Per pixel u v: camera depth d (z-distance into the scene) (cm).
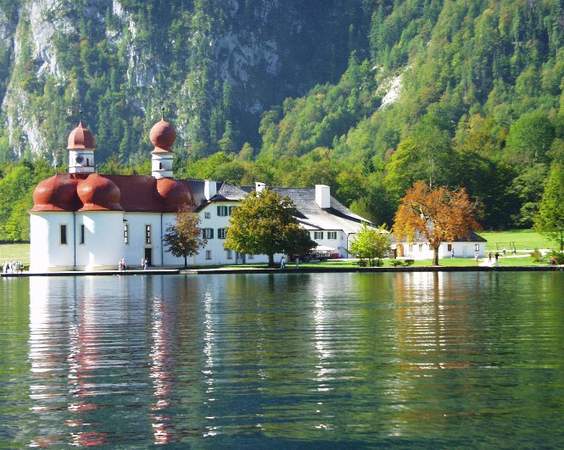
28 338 7519
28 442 4581
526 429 4653
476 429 4662
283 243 18012
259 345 6969
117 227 19675
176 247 19875
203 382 5634
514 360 6234
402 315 8919
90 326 8288
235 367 6075
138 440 4588
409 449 4422
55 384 5631
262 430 4694
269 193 18300
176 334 7644
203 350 6762
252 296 11369
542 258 19238
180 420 4862
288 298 11012
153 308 9900
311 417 4875
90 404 5169
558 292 11675
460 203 19125
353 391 5366
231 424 4784
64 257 19562
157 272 18250
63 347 6981
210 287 13262
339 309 9556
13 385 5609
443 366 6047
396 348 6762
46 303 10775
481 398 5184
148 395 5338
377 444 4491
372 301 10475
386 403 5109
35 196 19775
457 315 8881
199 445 4506
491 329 7762
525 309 9419
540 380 5600
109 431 4709
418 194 19188
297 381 5628
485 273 16838
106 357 6506
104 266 19562
